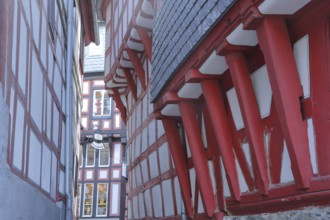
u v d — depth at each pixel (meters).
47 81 6.30
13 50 4.13
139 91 10.57
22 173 4.55
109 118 24.19
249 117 4.32
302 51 3.70
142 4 8.46
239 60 4.39
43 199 5.67
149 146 9.32
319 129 3.47
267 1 3.55
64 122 8.04
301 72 3.70
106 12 12.93
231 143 5.05
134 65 9.95
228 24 4.18
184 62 5.29
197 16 4.87
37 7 5.54
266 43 3.73
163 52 6.24
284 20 3.76
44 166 5.96
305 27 3.65
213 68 4.96
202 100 5.90
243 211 4.88
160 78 6.25
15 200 4.13
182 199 6.77
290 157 3.62
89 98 24.50
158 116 6.76
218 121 5.06
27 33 4.87
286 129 3.63
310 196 3.49
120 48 10.42
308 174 3.55
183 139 6.89
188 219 6.68
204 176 5.73
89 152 24.31
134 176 10.91
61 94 7.77
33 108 5.22
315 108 3.52
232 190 4.91
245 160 4.74
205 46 4.73
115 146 24.17
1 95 3.62
